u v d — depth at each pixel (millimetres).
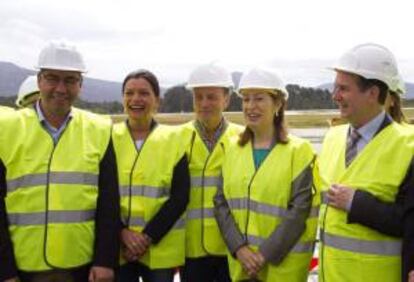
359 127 3809
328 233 3795
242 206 4418
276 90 4449
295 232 4258
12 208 3900
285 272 4289
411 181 3459
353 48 3803
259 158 4477
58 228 3895
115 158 4207
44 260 3881
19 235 3893
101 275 3992
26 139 3941
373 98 3711
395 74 3762
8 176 3904
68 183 3938
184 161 4852
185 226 4965
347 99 3740
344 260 3697
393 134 3652
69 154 3986
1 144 3918
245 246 4363
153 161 4805
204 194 4984
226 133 5082
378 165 3621
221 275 5094
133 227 4766
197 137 5051
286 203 4336
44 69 3959
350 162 3779
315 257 5395
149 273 4832
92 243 4082
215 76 5012
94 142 4102
